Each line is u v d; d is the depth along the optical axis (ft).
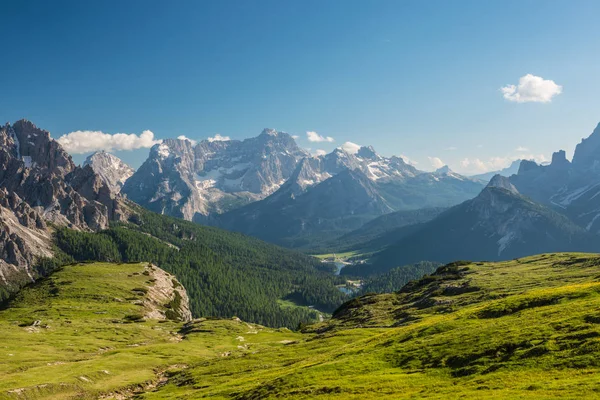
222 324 604.49
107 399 276.62
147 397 264.72
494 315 221.66
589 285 223.30
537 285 357.00
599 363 131.44
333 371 196.13
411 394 146.51
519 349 158.71
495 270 509.35
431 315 345.51
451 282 480.23
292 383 191.31
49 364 347.56
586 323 161.99
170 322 624.18
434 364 173.99
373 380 170.50
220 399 210.59
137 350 414.00
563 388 118.73
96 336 478.18
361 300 554.05
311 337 422.82
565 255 557.33
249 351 392.68
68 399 266.16
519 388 127.54
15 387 264.72
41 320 533.14
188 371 328.08
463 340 187.32
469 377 151.53
